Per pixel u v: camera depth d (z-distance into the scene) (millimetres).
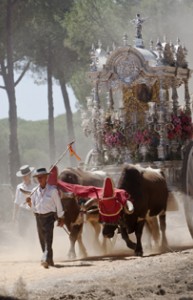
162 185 28594
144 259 23500
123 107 32688
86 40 62719
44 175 25062
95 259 26297
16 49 72188
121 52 31938
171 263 21438
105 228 25953
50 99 80875
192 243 30500
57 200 25031
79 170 29047
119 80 32094
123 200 26031
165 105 31594
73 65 73188
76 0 67375
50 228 24891
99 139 33062
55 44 72062
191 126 32875
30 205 25484
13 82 69812
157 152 31750
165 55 31625
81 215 26922
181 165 31344
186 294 17297
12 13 69000
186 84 33062
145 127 32031
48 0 68938
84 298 17312
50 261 24625
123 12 59625
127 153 32250
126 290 18031
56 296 17672
